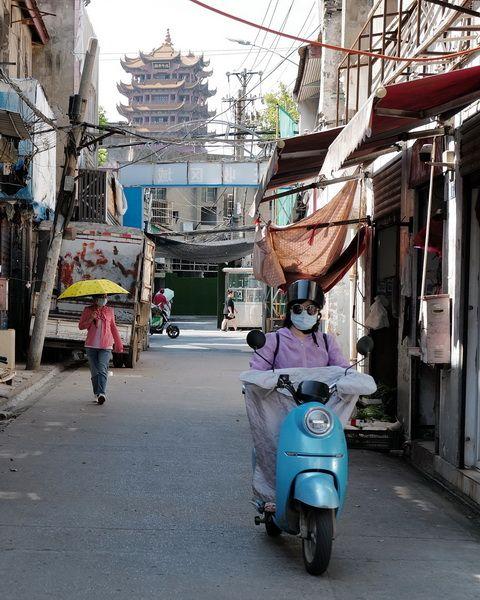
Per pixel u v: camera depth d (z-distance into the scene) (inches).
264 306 1302.9
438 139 347.3
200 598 190.1
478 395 307.6
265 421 227.1
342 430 215.0
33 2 819.4
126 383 630.5
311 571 207.2
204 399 546.9
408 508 284.4
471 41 314.3
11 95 617.3
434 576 211.9
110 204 1029.2
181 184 1306.6
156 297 1387.8
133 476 316.5
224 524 254.4
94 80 1267.2
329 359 236.7
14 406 487.8
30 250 792.3
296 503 212.8
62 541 230.7
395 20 484.7
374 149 386.6
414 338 375.6
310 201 868.0
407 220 393.7
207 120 1147.9
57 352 788.0
